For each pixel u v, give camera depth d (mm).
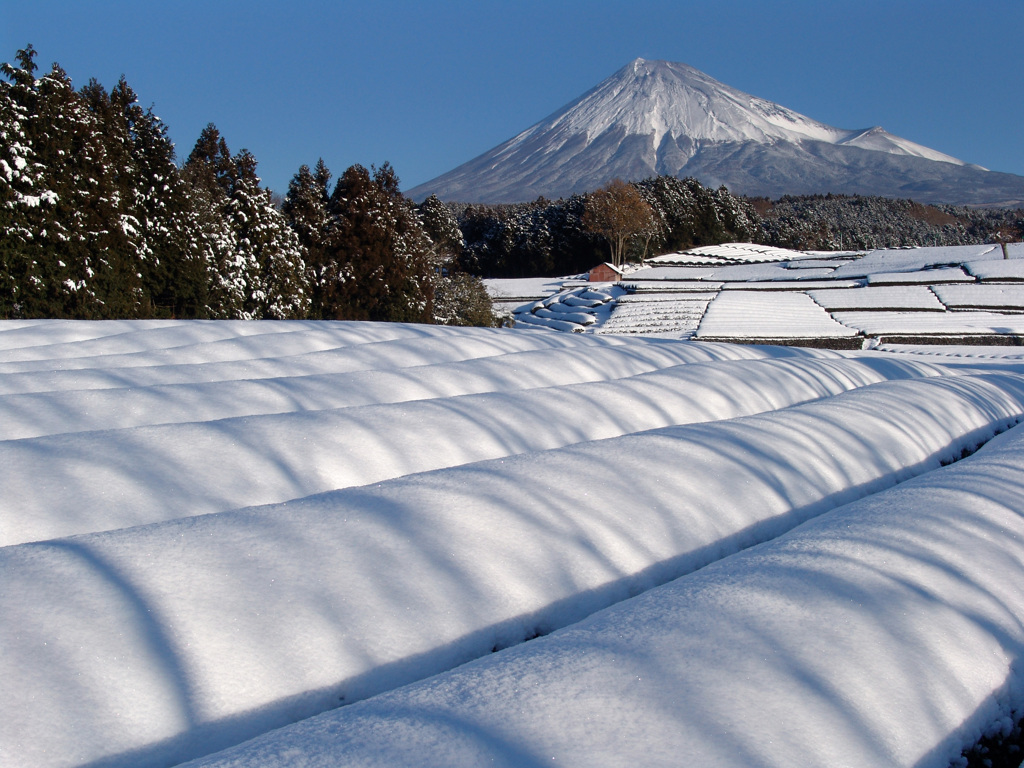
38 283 21828
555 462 4555
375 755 1939
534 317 50844
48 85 22703
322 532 3338
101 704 2234
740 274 61031
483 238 85688
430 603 2949
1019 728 2516
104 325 12391
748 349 13125
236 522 3428
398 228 38750
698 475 4520
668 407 7133
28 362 9219
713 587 2965
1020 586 3164
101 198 23812
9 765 1980
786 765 1985
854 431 5891
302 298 31844
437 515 3586
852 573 3037
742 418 6137
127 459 4684
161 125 28422
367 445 5336
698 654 2438
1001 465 4934
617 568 3490
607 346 12039
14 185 21719
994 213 163125
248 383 7531
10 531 3787
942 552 3318
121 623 2555
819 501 4734
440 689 2299
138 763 2131
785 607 2748
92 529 3908
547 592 3201
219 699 2379
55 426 6051
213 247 29578
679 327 36719
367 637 2723
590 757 1946
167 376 8406
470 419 6051
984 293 40562
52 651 2371
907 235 127875
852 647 2523
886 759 2115
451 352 10688
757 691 2256
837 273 55094
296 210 34125
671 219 85750
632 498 4090
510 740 1999
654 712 2137
